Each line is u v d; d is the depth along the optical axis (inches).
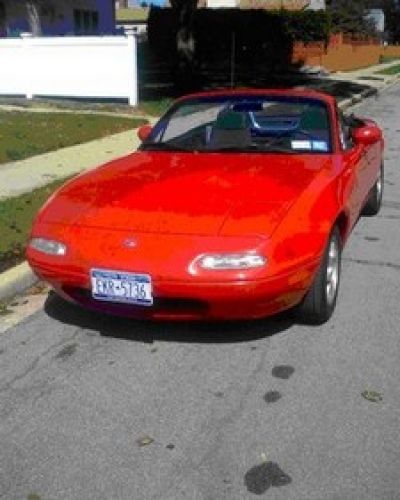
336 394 150.8
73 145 447.5
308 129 221.1
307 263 163.5
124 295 161.6
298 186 181.9
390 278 223.5
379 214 304.0
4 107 601.9
